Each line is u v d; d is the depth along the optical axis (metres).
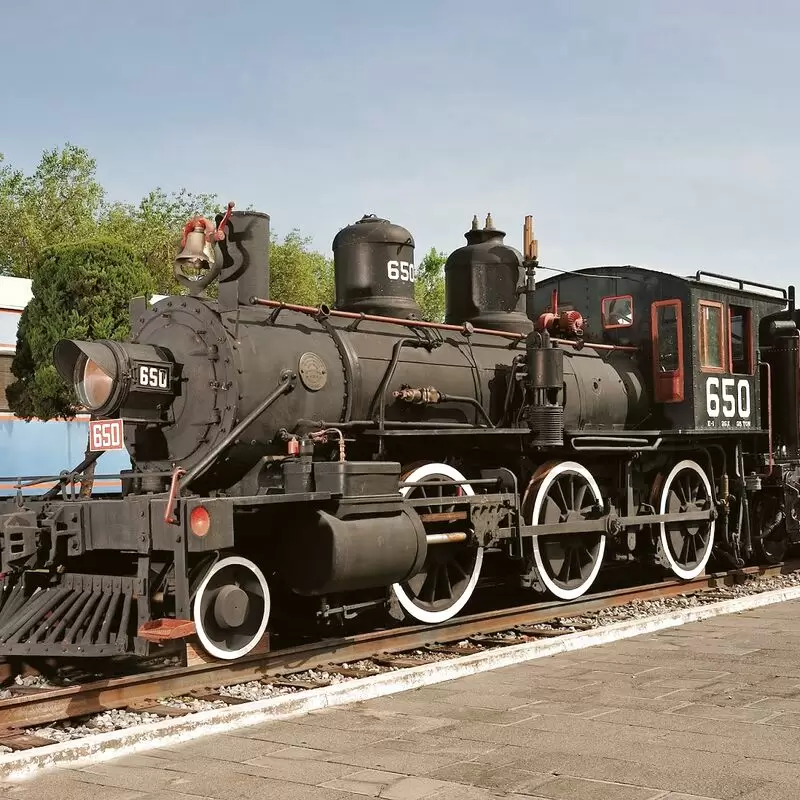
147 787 4.50
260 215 8.21
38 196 41.19
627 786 4.32
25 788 4.53
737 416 11.32
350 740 5.20
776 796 4.17
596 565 9.94
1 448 16.80
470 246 10.34
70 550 6.59
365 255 9.15
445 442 8.90
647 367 10.98
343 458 7.35
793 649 7.46
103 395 7.15
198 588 6.60
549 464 9.53
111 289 15.58
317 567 7.01
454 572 8.84
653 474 11.00
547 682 6.51
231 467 7.49
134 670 7.11
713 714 5.54
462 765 4.69
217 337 7.37
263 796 4.32
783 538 12.45
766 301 12.24
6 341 17.75
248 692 6.44
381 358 8.52
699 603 10.03
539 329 9.80
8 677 6.76
